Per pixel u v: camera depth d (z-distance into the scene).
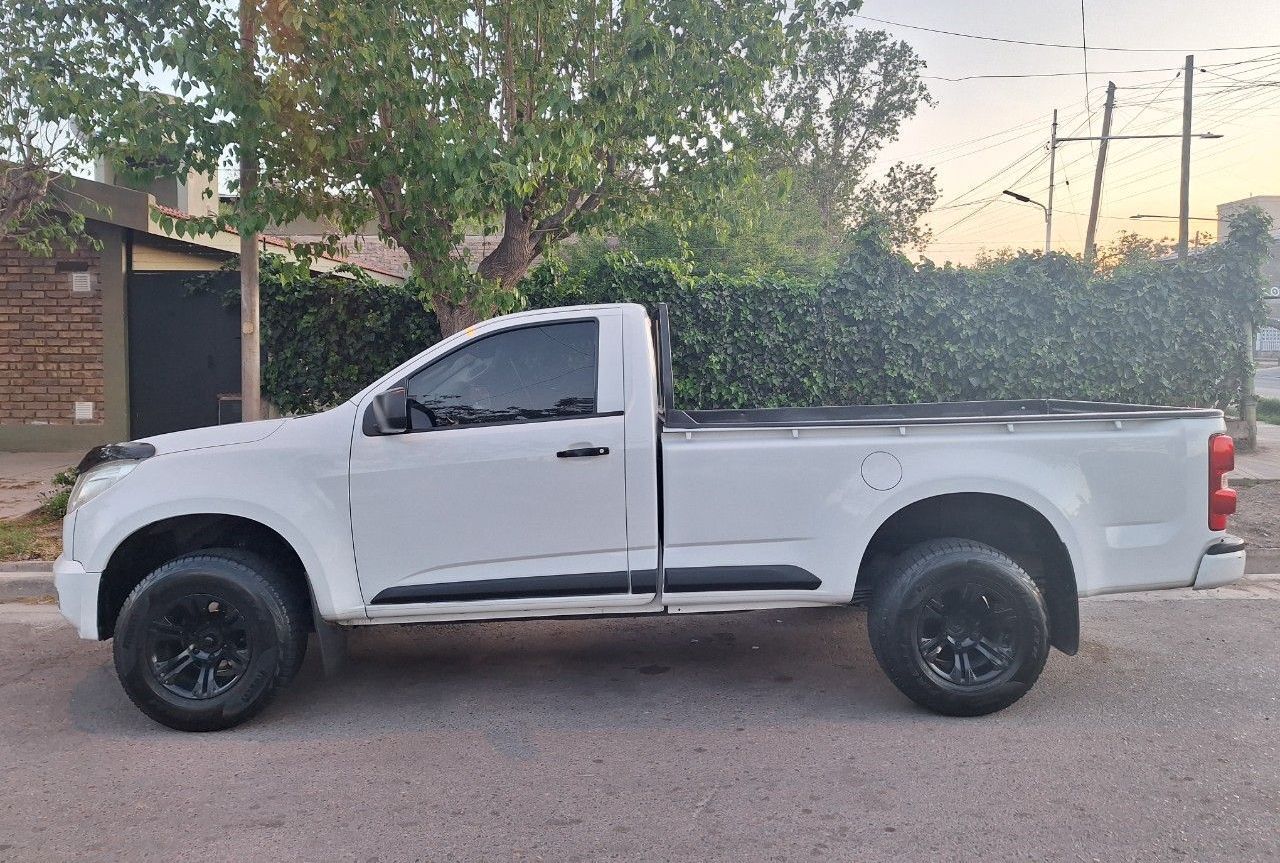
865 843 3.41
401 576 4.58
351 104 7.23
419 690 5.15
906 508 4.78
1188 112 25.44
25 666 5.57
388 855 3.37
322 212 8.23
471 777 4.02
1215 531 4.70
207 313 12.98
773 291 11.23
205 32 7.39
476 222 8.91
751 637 6.05
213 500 4.50
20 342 12.88
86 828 3.58
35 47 7.83
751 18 8.37
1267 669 5.31
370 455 4.55
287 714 4.81
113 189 12.05
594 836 3.49
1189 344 11.76
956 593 4.55
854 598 4.91
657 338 5.20
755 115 8.96
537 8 7.84
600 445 4.54
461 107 7.77
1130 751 4.19
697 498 4.55
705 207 9.21
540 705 4.89
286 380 10.84
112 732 4.58
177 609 4.55
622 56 7.96
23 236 10.39
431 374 4.70
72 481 9.05
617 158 8.86
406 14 7.53
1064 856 3.30
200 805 3.78
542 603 4.59
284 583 4.67
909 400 11.45
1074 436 4.60
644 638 6.07
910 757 4.15
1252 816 3.58
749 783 3.92
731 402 11.27
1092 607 6.70
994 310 11.47
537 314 4.74
